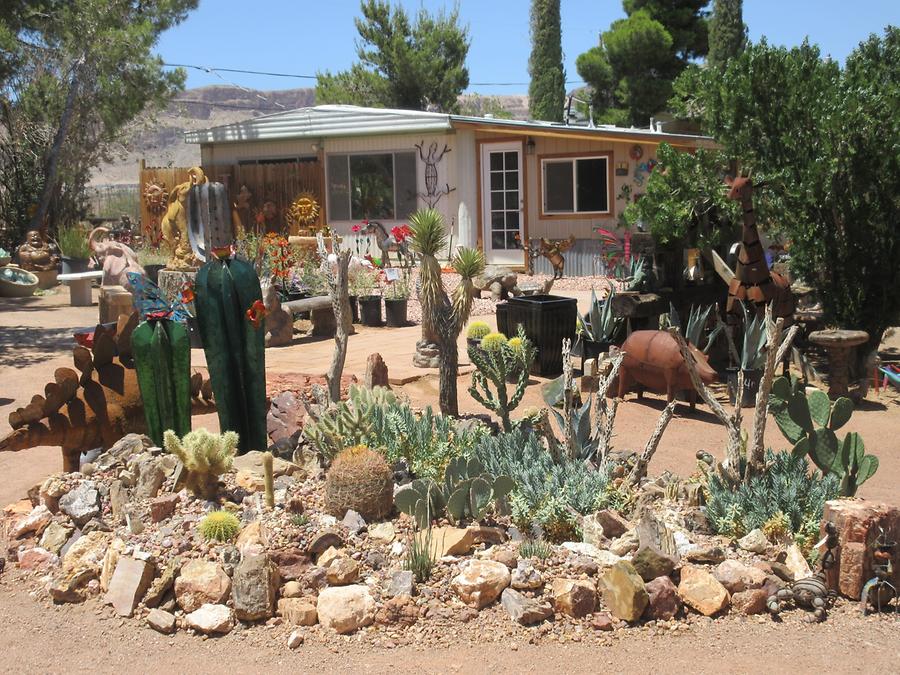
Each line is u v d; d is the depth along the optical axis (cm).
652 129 2170
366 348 1161
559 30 3919
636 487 609
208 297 642
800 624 464
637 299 1017
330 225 2195
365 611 453
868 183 1024
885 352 1223
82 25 2308
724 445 787
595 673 414
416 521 523
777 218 1100
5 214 2417
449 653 430
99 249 1577
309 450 632
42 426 614
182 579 470
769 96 1072
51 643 448
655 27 3356
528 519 535
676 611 468
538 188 1966
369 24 3744
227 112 9706
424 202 2073
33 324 1465
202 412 711
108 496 568
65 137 2448
